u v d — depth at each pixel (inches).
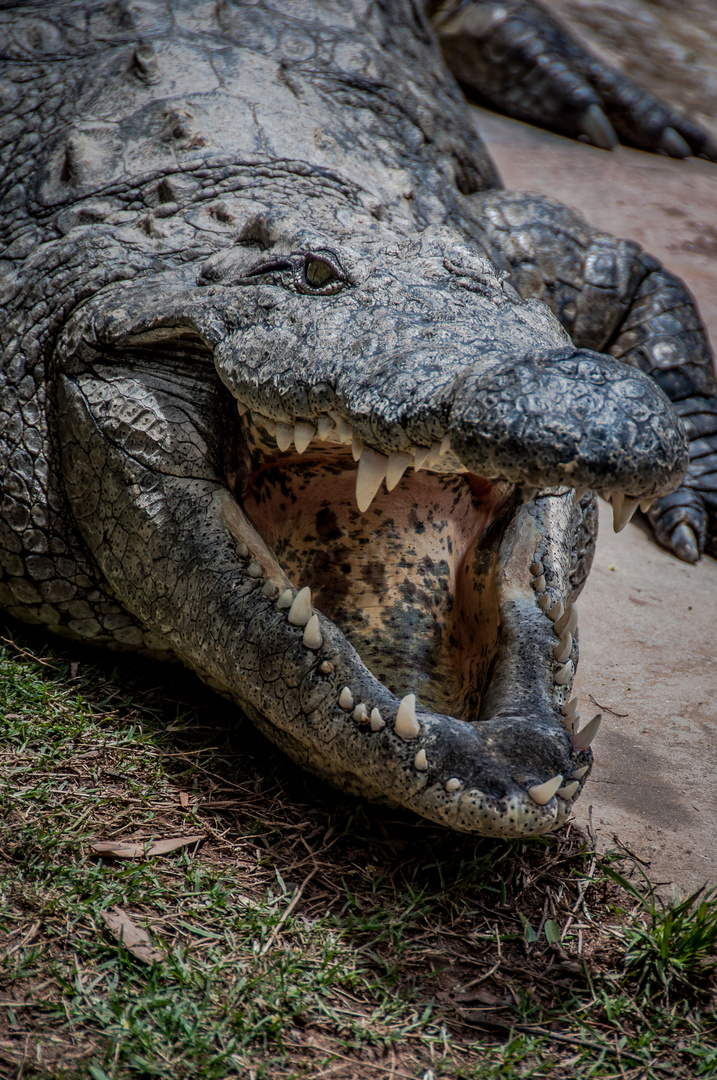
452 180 675.4
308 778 401.4
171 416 418.6
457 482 443.8
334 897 343.6
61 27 658.8
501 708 355.9
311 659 364.2
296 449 388.8
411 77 738.2
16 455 464.1
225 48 635.5
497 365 317.1
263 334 384.2
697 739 475.5
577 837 393.7
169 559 411.2
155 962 302.5
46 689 427.8
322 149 566.9
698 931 332.8
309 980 307.7
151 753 400.5
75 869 333.1
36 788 367.2
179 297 423.8
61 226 511.5
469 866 363.6
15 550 466.3
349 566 452.4
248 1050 283.9
